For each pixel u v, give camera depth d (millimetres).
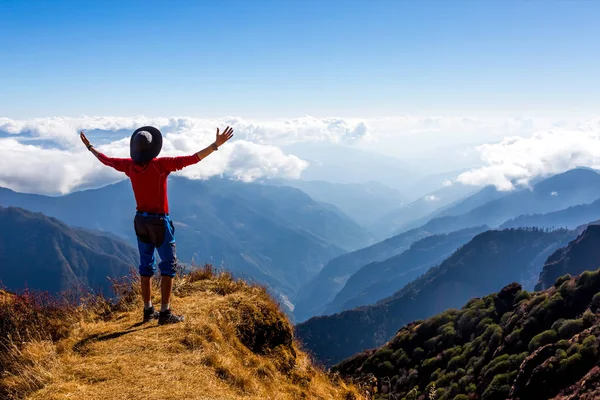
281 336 7449
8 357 4926
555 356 34375
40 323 5766
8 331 5473
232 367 5430
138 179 6051
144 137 5941
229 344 6164
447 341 58812
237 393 4988
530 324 47438
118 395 4176
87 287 7160
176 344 5418
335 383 8406
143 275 6297
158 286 7898
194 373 4883
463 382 46062
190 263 8961
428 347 59594
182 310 6734
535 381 34219
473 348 52656
